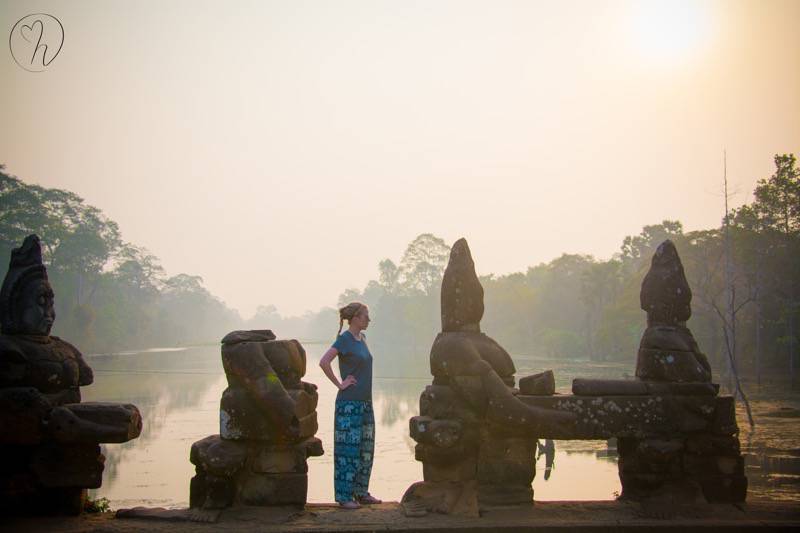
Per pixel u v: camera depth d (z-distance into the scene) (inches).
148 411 1235.9
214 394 1558.8
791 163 1935.3
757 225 1911.9
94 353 3841.0
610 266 3107.8
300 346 270.5
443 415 268.2
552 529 240.5
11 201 3144.7
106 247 3690.9
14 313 251.3
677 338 278.4
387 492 605.6
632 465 272.2
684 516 254.8
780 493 498.6
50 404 246.4
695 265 2001.7
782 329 1971.0
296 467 254.1
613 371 2269.9
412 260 4207.7
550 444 697.0
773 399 1408.7
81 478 246.7
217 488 247.1
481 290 279.9
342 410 269.9
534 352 3873.0
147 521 242.4
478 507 255.9
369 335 5285.4
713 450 271.4
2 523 237.5
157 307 6245.1
